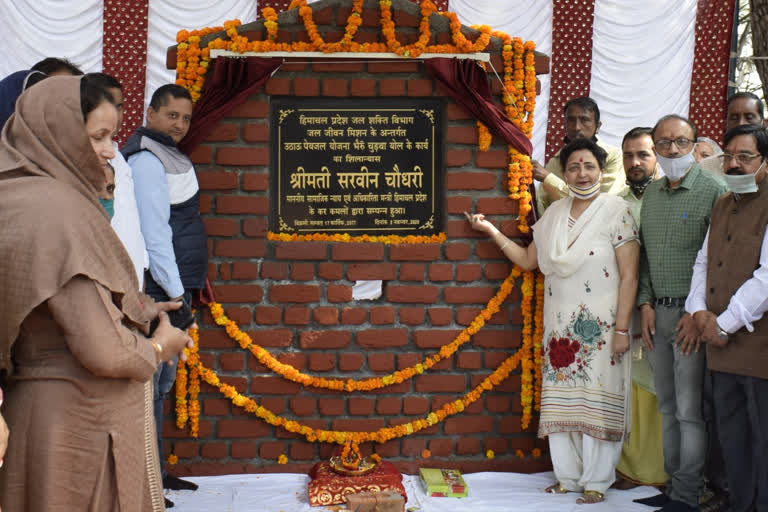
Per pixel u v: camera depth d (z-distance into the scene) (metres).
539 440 4.24
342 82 4.06
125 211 3.04
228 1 6.52
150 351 2.12
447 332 4.16
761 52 6.30
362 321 4.12
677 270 3.67
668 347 3.72
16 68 6.34
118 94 2.62
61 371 2.00
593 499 3.75
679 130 3.58
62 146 2.03
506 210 4.18
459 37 4.03
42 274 1.90
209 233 4.02
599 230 3.86
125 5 6.42
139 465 2.16
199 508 3.57
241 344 4.03
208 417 4.07
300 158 4.12
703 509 3.57
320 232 4.16
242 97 3.96
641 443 4.07
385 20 4.00
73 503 2.02
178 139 3.77
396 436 4.13
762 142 3.16
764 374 3.16
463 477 4.09
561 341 3.91
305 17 3.97
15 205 1.94
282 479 4.00
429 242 4.16
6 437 1.84
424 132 4.17
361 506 3.50
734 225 3.33
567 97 6.79
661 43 6.77
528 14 6.70
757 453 3.21
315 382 4.08
